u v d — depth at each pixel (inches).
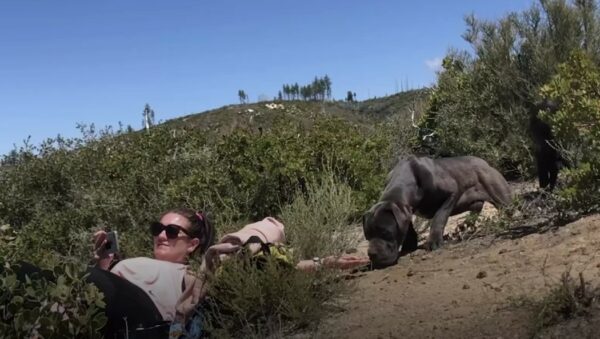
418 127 254.4
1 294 71.3
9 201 176.7
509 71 211.9
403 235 116.6
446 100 250.7
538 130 150.9
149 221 153.6
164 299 87.2
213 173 170.6
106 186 170.9
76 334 73.7
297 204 138.8
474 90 231.5
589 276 82.3
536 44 204.7
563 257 94.3
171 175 178.5
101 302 74.9
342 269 111.9
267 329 90.4
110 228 157.6
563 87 115.0
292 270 95.3
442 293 90.7
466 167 131.7
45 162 184.7
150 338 82.5
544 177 152.3
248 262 94.0
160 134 201.2
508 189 135.6
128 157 187.6
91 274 81.3
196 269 92.5
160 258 97.3
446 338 73.4
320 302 93.7
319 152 188.1
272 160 173.6
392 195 120.3
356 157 185.8
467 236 126.2
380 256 112.4
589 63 115.1
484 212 150.6
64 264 76.6
